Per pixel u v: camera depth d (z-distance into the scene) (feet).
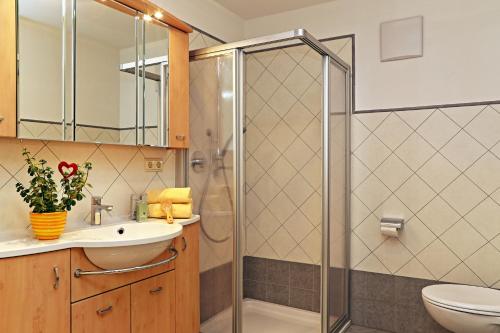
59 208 5.72
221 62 8.15
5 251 4.64
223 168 8.10
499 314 6.44
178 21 7.79
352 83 9.47
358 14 9.46
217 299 8.18
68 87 6.13
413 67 8.82
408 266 8.87
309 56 8.98
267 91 9.61
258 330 9.12
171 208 7.41
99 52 6.61
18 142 5.90
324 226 8.12
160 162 8.41
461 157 8.34
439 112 8.55
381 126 9.15
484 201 8.13
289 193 9.57
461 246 8.34
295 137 9.36
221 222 8.12
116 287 5.95
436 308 7.02
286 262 9.68
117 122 6.90
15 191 5.87
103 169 7.19
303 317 9.43
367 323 9.32
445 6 8.51
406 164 8.89
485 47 8.14
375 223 9.23
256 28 10.97
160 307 6.76
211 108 8.29
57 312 5.17
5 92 5.25
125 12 7.06
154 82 7.57
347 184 9.43
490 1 8.09
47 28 5.84
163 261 6.38
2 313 4.61
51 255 5.12
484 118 8.13
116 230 6.64
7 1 5.29
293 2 9.95
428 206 8.66
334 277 8.63
